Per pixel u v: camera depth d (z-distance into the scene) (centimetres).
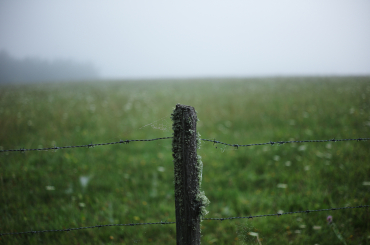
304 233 303
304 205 351
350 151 501
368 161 452
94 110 1073
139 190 426
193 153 177
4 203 369
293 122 767
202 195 182
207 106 1114
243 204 373
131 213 359
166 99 1389
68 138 683
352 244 278
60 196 402
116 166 515
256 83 2145
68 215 344
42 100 1404
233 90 1694
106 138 691
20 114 950
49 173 473
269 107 1002
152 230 325
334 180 413
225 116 904
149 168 510
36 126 796
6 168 470
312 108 911
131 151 605
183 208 180
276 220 329
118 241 309
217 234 317
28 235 305
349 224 307
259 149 577
